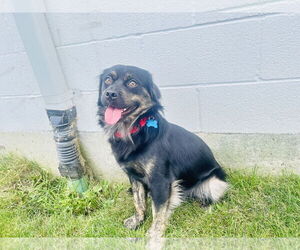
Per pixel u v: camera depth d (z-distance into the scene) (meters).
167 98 2.34
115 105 1.85
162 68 2.24
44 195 2.56
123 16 2.14
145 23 2.12
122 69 1.95
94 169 2.80
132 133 1.95
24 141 3.04
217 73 2.16
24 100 2.80
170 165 2.05
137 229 2.17
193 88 2.26
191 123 2.40
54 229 2.22
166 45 2.16
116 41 2.24
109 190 2.62
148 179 2.01
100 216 2.32
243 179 2.38
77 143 2.56
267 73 2.07
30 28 2.10
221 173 2.35
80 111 2.54
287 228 1.93
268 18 1.90
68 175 2.53
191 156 2.15
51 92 2.30
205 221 2.11
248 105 2.22
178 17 2.04
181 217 2.20
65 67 2.40
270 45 1.98
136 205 2.21
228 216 2.10
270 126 2.25
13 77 2.72
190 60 2.16
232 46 2.04
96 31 2.25
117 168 2.73
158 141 1.98
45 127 2.85
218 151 2.47
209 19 2.00
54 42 2.32
